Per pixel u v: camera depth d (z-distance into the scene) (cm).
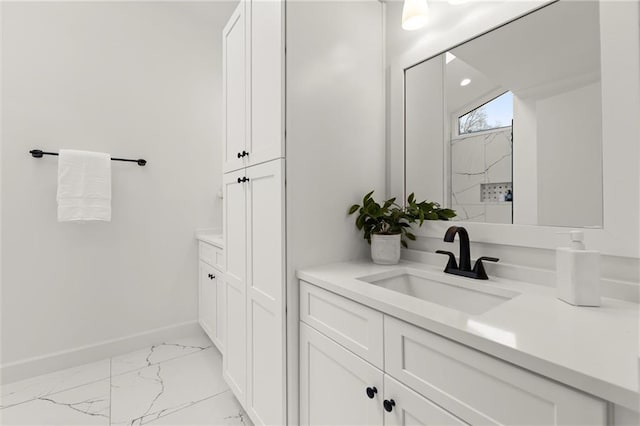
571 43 93
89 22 206
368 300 86
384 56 153
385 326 82
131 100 222
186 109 246
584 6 91
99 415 153
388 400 81
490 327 64
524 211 104
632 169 81
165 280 237
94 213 194
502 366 57
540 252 101
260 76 132
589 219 89
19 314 183
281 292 119
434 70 132
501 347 56
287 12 119
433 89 133
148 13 230
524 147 104
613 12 84
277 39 119
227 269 168
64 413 154
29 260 186
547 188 98
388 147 152
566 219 94
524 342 56
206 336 246
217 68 263
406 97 144
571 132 93
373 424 86
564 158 94
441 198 130
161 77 235
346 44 138
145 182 228
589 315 71
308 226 126
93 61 207
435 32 131
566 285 79
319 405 109
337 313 100
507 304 79
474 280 105
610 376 45
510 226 108
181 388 176
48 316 192
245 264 147
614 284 83
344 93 138
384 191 154
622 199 83
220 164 263
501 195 110
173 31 241
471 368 62
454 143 125
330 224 133
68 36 199
